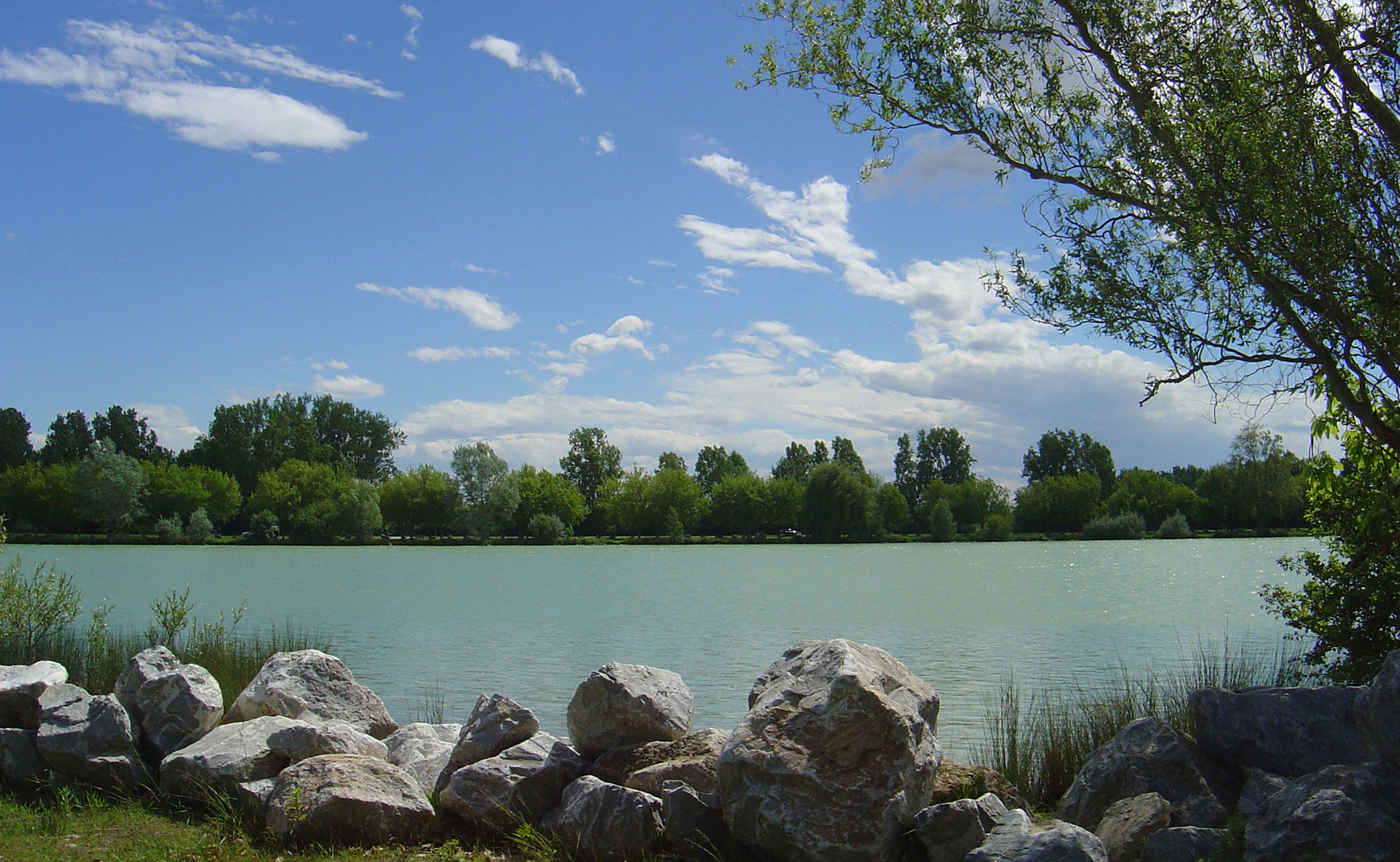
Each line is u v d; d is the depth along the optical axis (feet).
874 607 140.46
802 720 20.40
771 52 30.71
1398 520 29.99
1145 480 426.51
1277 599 35.27
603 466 474.08
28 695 28.19
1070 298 27.91
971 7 28.45
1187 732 31.35
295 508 383.04
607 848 21.38
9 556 253.03
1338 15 23.82
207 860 21.08
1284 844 17.79
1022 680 67.87
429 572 229.45
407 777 24.36
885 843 19.06
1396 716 18.72
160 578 198.80
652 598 158.71
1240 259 24.63
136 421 466.29
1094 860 17.75
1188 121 24.58
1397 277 23.72
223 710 29.78
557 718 53.98
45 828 23.26
